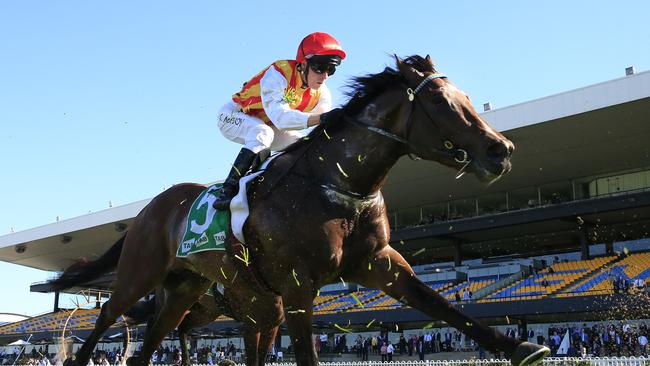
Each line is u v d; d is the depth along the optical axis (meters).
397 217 37.09
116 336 28.05
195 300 5.32
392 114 3.81
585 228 29.39
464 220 30.62
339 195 3.80
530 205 31.17
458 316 3.75
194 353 28.62
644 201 26.17
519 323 24.59
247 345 4.98
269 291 4.11
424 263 37.75
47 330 36.88
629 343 19.20
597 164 28.83
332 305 29.08
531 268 28.31
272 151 4.81
